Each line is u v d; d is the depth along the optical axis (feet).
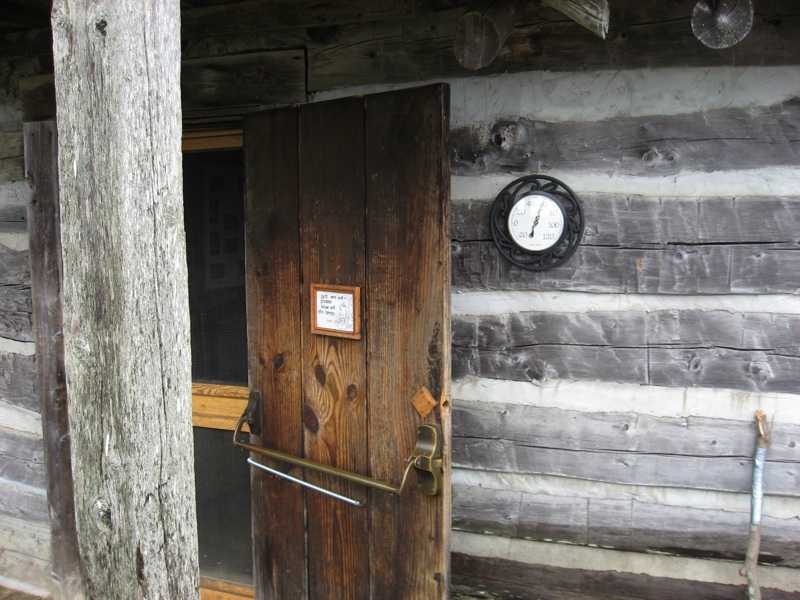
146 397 3.74
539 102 6.64
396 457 6.35
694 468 6.56
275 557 7.50
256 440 7.45
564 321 6.75
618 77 6.40
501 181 6.79
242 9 7.30
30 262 8.78
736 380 6.39
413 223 6.03
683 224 6.34
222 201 8.46
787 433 6.30
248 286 7.33
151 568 3.84
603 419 6.74
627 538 6.82
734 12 5.17
